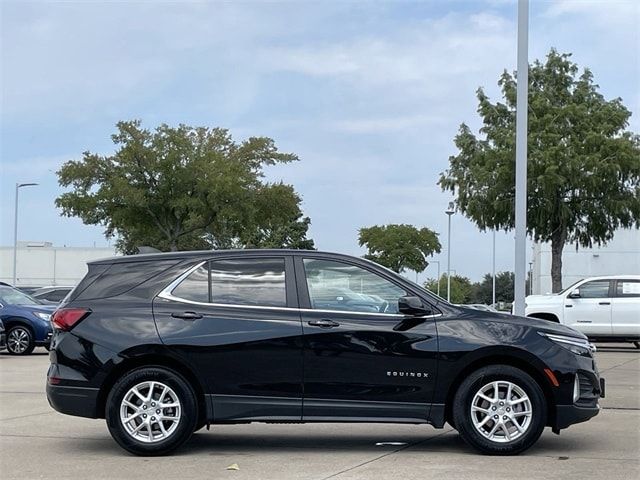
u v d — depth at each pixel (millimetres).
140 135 41469
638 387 13703
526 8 13398
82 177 41625
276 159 44844
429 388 8078
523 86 13352
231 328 8164
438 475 7176
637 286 22016
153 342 8094
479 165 33156
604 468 7469
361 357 8094
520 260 13141
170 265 8508
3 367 17203
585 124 32562
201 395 8227
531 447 8531
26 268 72625
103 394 8203
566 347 8156
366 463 7758
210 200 40844
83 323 8234
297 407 8109
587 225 32938
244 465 7699
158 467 7621
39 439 9102
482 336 8094
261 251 8547
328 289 8398
